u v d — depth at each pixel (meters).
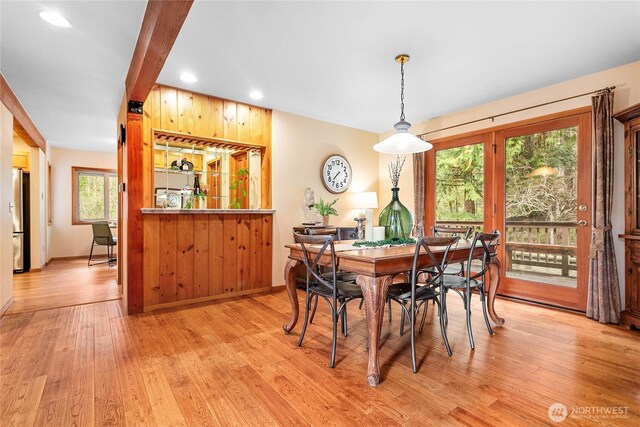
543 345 2.38
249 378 1.90
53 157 6.60
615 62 2.83
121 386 1.81
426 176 4.57
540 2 2.01
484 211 3.94
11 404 1.63
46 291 3.98
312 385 1.83
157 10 1.73
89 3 2.02
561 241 3.32
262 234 4.04
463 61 2.80
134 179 3.12
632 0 1.98
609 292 2.86
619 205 2.92
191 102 3.54
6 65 2.88
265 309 3.28
